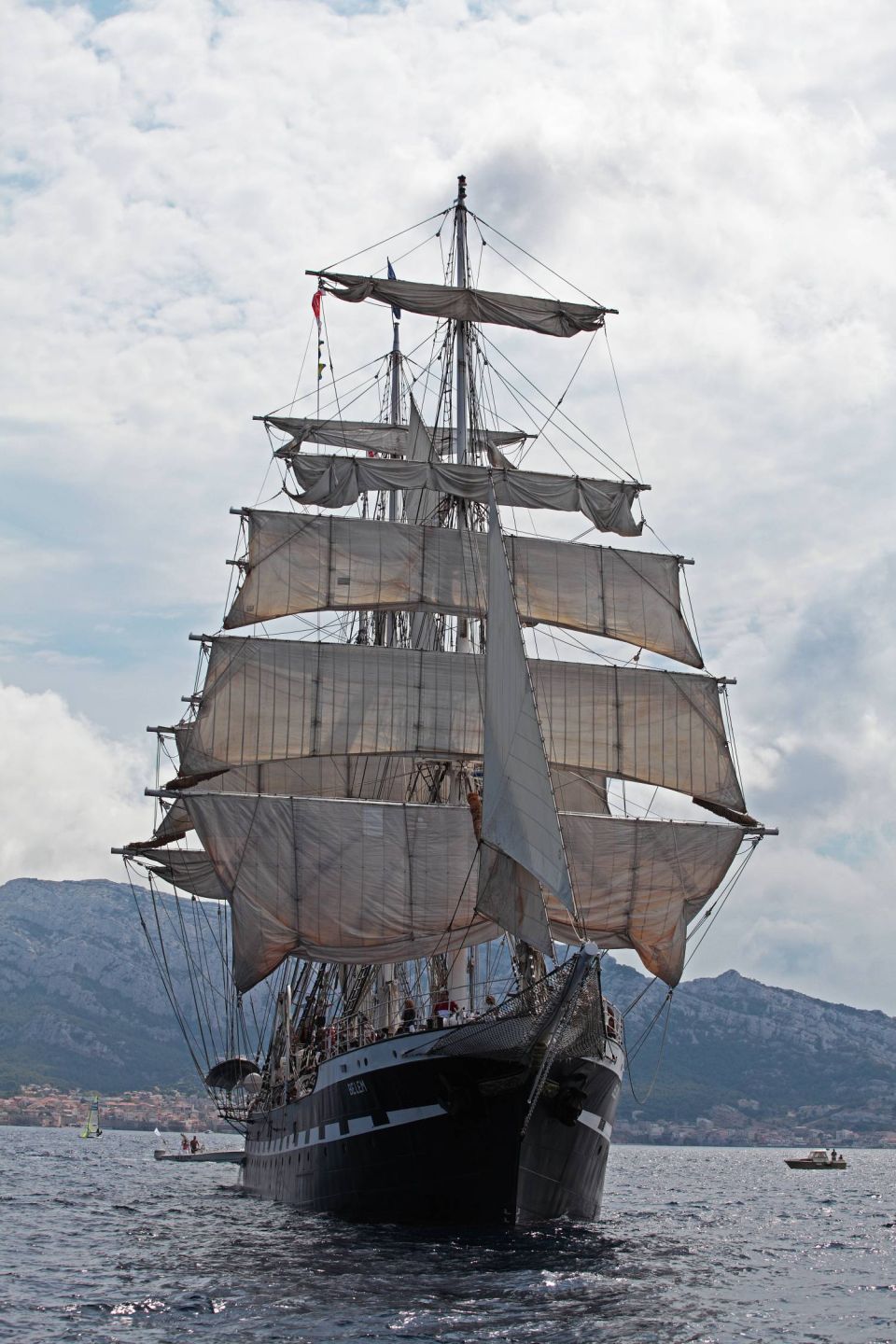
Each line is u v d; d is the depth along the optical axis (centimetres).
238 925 5284
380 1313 2992
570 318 6519
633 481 6500
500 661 4347
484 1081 4134
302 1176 5147
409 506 6981
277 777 6119
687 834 5528
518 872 4253
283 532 6038
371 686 5791
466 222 6619
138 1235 4641
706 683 6028
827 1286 3738
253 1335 2802
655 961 5431
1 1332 2858
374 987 5878
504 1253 3884
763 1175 13425
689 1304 3266
